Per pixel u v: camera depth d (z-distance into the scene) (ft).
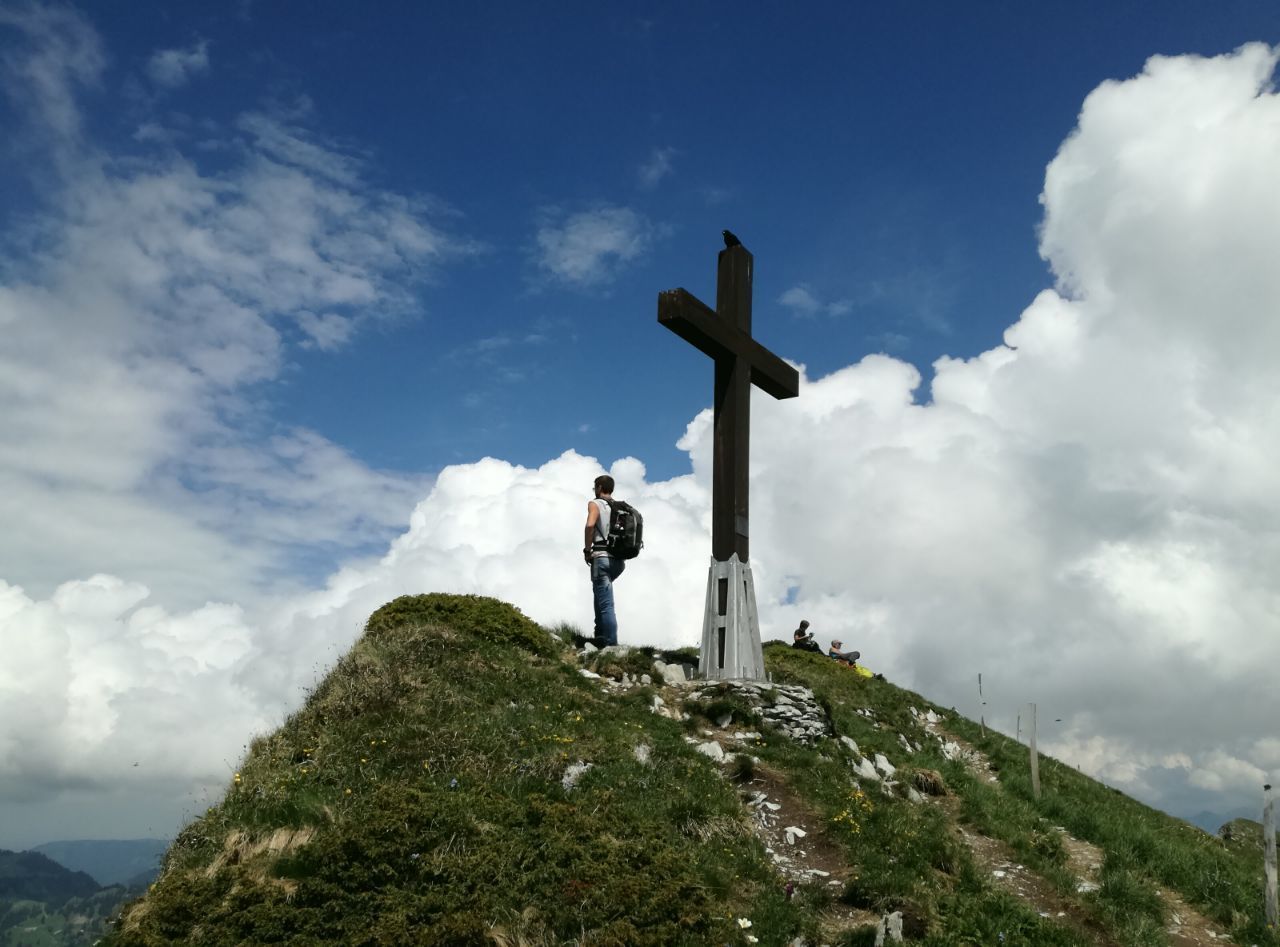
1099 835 49.70
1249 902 42.86
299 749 40.14
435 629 53.21
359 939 26.30
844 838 38.73
